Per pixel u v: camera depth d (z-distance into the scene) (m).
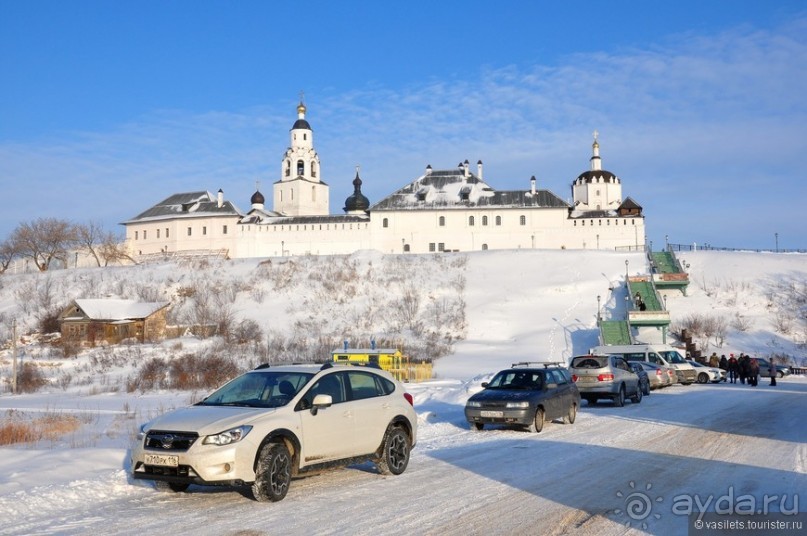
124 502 10.25
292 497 10.55
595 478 11.88
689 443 15.92
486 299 77.19
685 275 74.38
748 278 77.75
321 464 11.23
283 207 133.38
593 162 139.25
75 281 90.00
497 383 19.44
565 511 9.60
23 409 29.72
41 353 60.09
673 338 61.62
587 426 19.44
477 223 111.62
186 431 10.10
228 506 9.97
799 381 44.56
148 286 86.31
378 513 9.46
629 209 117.62
